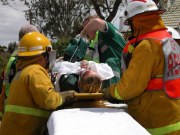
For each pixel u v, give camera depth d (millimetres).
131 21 3861
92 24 4641
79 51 4945
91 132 2906
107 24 4617
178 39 5332
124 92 3609
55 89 4012
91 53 4730
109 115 3262
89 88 3791
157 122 3693
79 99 3781
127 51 3832
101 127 2996
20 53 4062
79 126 3012
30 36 4090
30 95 3936
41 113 3998
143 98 3703
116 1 19438
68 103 3816
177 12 21094
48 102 3764
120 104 3930
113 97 3707
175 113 3689
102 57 4680
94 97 3725
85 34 4785
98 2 19953
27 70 3924
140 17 3730
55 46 16375
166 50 3656
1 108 5402
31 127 3980
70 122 3092
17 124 3977
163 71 3662
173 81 3693
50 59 4133
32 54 4008
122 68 3902
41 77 3836
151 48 3607
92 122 3094
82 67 3955
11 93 4059
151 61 3604
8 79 5242
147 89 3689
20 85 3949
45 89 3773
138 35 3746
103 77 3918
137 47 3631
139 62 3584
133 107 3783
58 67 4191
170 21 21016
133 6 3764
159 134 3697
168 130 3680
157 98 3664
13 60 5211
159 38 3672
